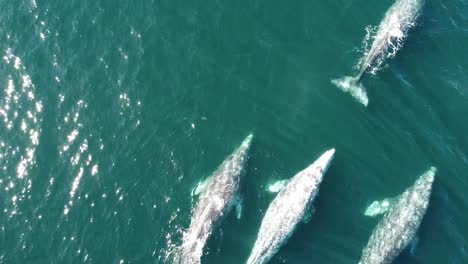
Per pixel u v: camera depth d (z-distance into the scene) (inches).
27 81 2078.0
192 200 1871.3
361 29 2169.0
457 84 2082.9
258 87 2069.4
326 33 2165.4
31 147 1961.1
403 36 2112.5
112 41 2159.2
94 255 1796.3
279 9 2215.8
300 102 2048.5
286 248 1823.3
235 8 2218.3
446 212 1897.1
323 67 2105.1
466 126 2025.1
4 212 1854.1
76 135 1983.3
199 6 2228.1
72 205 1867.6
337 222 1867.6
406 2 2159.2
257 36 2162.9
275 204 1822.1
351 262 1811.0
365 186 1927.9
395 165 1963.6
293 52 2133.4
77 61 2119.8
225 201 1819.6
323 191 1913.1
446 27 2167.8
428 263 1818.4
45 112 2021.4
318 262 1807.3
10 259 1786.4
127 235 1824.6
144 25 2190.0
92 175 1919.3
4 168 1924.2
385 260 1768.0
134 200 1876.2
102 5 2236.7
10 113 2017.7
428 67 2102.6
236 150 1946.4
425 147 1989.4
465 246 1852.9
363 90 2052.2
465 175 1958.7
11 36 2170.3
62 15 2214.6
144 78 2082.9
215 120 2011.6
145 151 1955.0
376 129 2010.3
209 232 1795.0
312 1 2228.1
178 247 1800.0
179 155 1947.6
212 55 2126.0
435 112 2038.6
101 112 2023.9
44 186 1899.6
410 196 1872.5
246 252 1804.9
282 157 1959.9
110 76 2089.1
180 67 2103.8
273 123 2012.8
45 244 1809.8
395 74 2086.6
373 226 1860.2
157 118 2014.0
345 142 1991.9
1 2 2239.2
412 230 1806.1
